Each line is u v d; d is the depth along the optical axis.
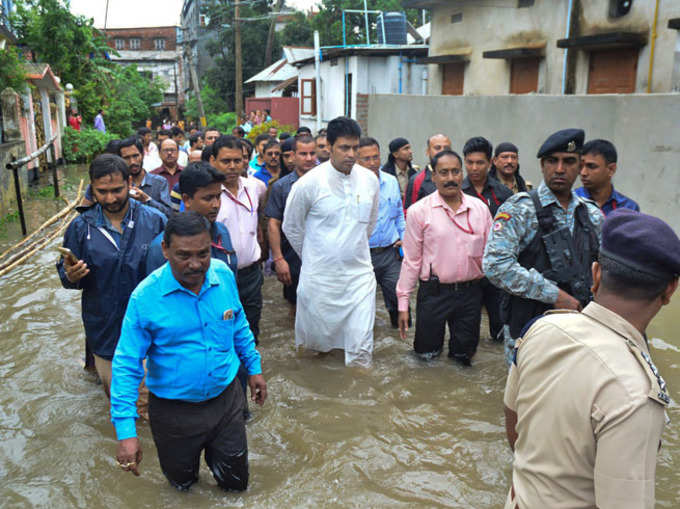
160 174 7.14
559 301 3.55
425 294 4.86
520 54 12.89
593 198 4.70
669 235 1.61
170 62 70.06
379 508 3.25
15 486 3.45
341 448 3.81
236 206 5.07
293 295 6.31
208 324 3.03
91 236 3.94
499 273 3.63
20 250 9.33
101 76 30.88
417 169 7.61
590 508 1.62
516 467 1.83
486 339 5.68
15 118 14.39
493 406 4.38
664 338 5.56
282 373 4.88
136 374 2.94
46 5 27.53
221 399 3.18
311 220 4.89
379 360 5.18
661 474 3.56
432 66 17.11
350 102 20.16
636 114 7.82
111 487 3.44
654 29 10.41
